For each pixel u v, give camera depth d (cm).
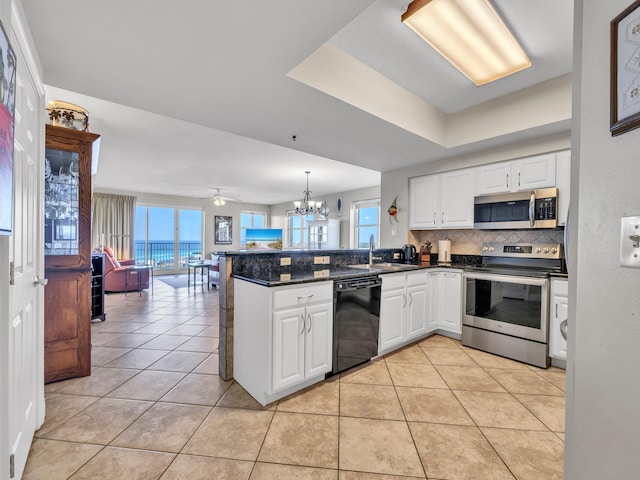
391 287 286
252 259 252
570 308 83
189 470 143
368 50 211
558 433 172
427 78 246
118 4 125
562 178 272
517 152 299
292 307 208
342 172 577
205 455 153
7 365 112
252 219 1093
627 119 59
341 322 240
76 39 147
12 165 102
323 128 262
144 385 226
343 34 194
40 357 173
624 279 61
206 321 405
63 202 230
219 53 160
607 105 66
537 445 162
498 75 226
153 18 133
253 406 198
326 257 308
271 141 297
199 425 177
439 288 339
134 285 620
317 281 222
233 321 238
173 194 865
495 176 316
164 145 408
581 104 74
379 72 238
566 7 166
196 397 209
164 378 238
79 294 237
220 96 206
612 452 64
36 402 167
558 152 275
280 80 186
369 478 139
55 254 228
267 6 128
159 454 153
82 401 202
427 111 288
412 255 380
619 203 63
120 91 199
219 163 507
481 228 324
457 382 233
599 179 68
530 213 283
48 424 176
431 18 170
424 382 233
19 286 132
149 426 176
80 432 170
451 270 329
